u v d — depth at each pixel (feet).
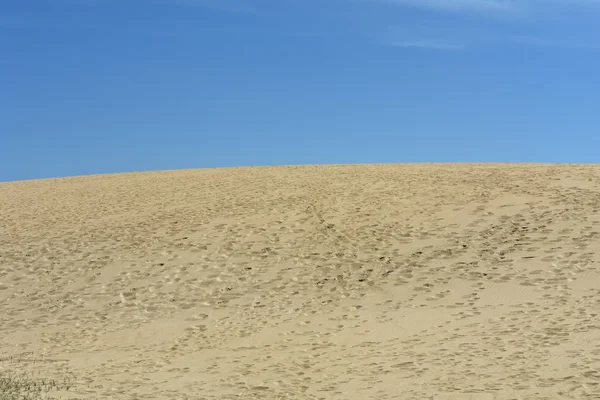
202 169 127.54
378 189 93.45
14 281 70.33
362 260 70.49
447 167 107.04
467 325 52.75
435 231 75.82
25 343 56.08
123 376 44.01
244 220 83.76
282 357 48.21
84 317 62.18
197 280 68.59
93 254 76.13
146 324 59.82
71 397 36.94
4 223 90.07
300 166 120.78
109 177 125.90
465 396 36.04
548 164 103.14
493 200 83.51
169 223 84.69
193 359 49.21
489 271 64.85
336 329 55.16
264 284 66.90
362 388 39.17
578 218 74.54
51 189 115.55
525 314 53.93
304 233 78.54
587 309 53.52
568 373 38.52
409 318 56.24
